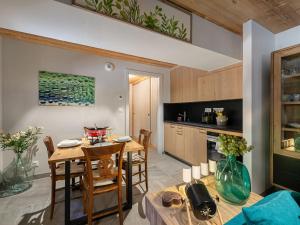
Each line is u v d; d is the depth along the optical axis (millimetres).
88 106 3162
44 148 2783
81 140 2273
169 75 4266
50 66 2811
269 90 2207
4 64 2486
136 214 1801
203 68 2930
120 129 3502
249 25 2020
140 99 5645
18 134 2365
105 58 3326
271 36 2281
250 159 2020
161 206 1127
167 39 1794
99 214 1606
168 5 1728
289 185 1904
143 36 1735
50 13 1324
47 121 2807
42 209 1867
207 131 2820
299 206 937
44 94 2768
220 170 1223
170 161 3551
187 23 1864
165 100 4215
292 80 2057
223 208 1108
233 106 3006
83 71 3100
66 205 1583
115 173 1687
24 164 2604
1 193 2195
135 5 1535
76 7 1265
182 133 3471
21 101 2609
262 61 2131
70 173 1738
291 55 1905
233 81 2615
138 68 3760
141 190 2314
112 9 1417
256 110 2055
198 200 943
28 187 2365
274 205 798
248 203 1158
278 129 1987
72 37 1762
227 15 1940
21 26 1532
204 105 3648
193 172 1246
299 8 1776
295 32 2156
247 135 2045
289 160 1911
